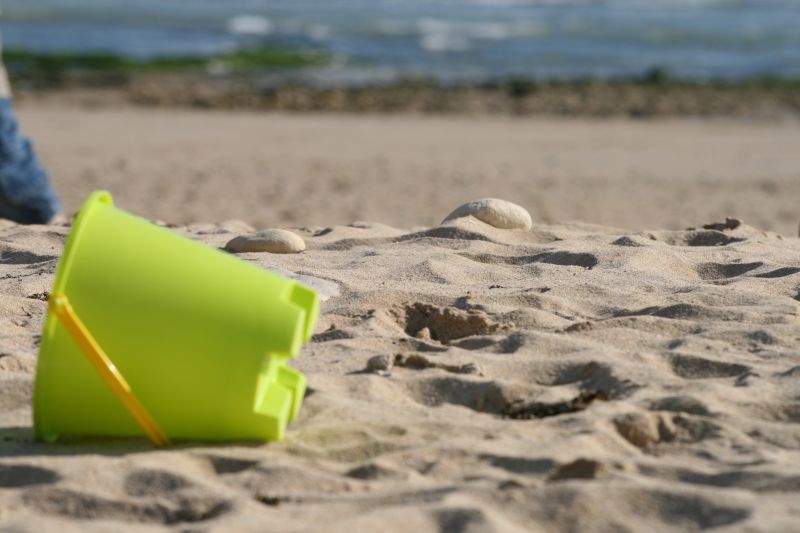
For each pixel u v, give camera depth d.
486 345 4.91
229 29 44.09
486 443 3.77
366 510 3.27
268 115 22.67
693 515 3.21
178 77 28.44
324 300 5.57
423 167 16.72
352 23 48.19
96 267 3.71
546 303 5.55
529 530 3.13
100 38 38.88
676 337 5.00
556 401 4.17
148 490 3.44
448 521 3.13
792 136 21.39
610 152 18.81
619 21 51.44
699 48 40.41
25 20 43.31
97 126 20.11
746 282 5.99
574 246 6.92
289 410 3.96
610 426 3.91
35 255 6.77
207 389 3.69
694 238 7.38
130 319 3.68
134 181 14.79
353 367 4.59
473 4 60.44
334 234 7.41
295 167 16.41
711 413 4.02
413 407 4.18
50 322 3.72
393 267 6.31
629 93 26.69
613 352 4.71
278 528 3.11
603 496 3.28
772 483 3.43
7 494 3.37
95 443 3.82
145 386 3.69
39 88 25.16
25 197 9.34
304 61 33.34
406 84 27.69
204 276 3.73
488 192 14.75
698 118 23.81
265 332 3.67
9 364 4.50
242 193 14.16
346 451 3.75
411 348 4.87
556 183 15.61
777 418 4.07
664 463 3.59
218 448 3.75
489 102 24.84
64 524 3.15
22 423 4.02
